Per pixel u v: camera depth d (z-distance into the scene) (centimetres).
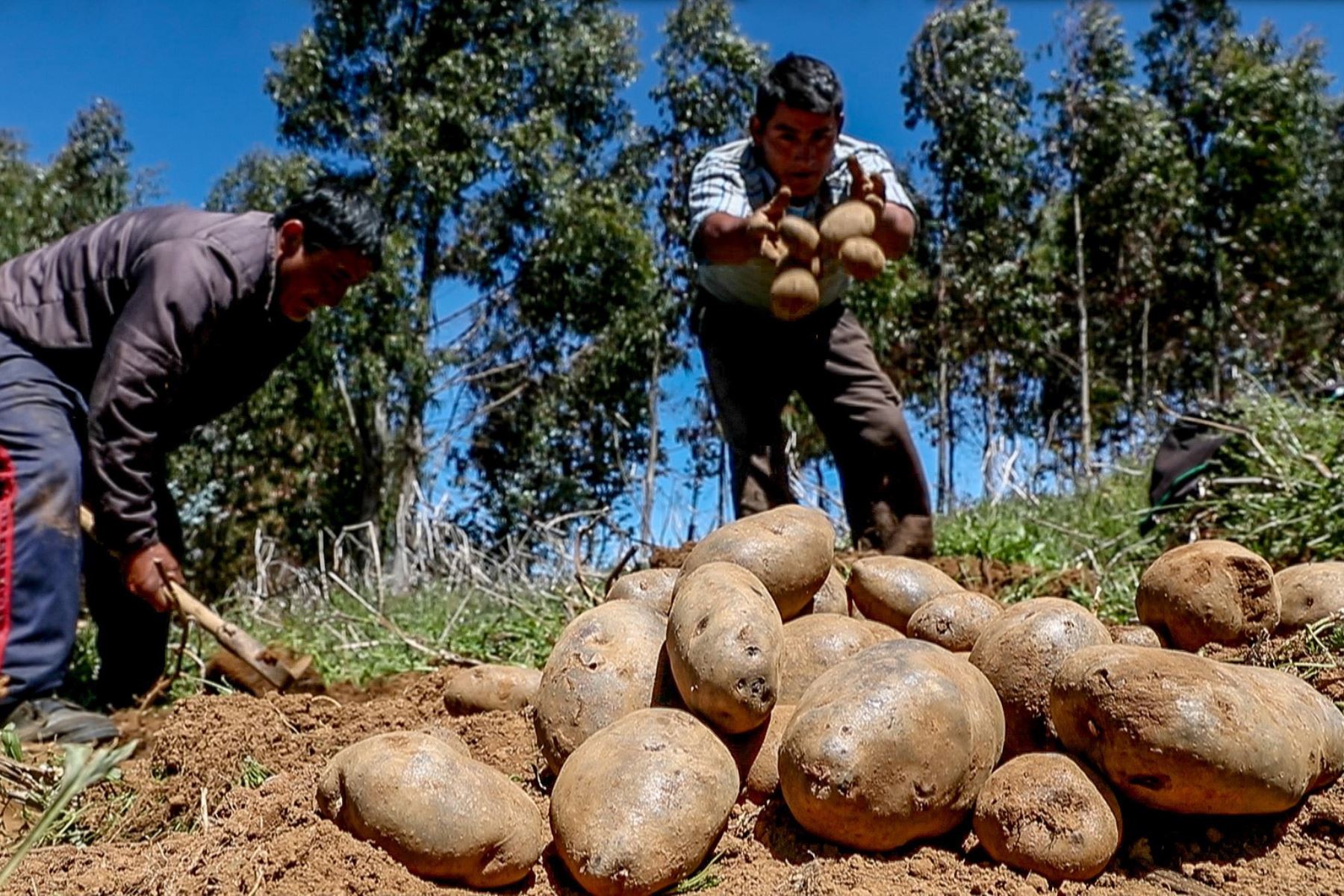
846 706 182
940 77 1898
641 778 178
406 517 990
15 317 382
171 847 202
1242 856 185
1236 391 746
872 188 436
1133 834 191
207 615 385
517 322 1833
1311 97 1997
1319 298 1858
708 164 470
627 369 1789
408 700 328
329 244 399
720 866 185
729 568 215
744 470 496
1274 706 185
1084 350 1773
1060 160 2014
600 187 1775
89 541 425
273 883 175
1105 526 580
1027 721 204
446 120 1611
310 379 1504
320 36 1703
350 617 519
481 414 1780
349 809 185
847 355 499
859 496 508
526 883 188
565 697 214
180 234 383
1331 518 411
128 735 363
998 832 178
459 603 606
